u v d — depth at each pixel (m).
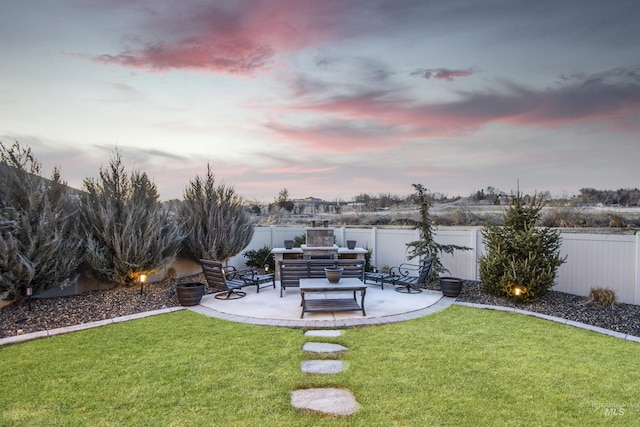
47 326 6.13
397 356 4.90
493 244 8.34
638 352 5.07
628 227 11.43
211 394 3.84
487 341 5.50
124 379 4.19
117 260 8.05
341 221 18.00
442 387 4.00
